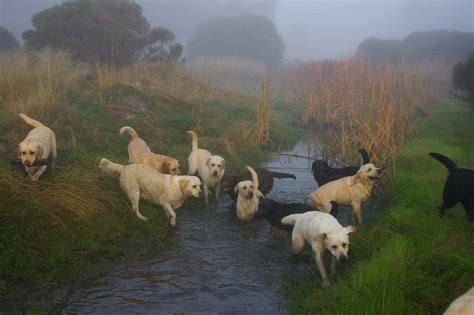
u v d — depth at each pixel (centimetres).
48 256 557
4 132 863
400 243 546
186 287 537
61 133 939
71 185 664
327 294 493
